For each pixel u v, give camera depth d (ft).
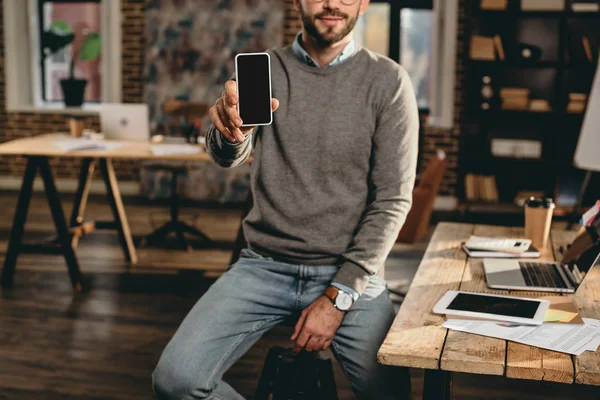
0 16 25.31
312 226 6.89
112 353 11.03
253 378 10.19
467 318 5.51
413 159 6.90
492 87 22.27
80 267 15.93
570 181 21.71
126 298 13.79
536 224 8.02
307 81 6.93
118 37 24.77
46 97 26.53
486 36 21.89
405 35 23.81
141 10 24.52
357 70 6.93
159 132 24.77
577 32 21.65
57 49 25.21
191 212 22.53
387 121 6.81
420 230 12.16
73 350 11.12
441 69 23.38
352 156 6.84
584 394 9.77
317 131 6.82
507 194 22.35
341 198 6.84
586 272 6.35
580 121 21.71
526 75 22.04
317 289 6.82
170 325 12.34
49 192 14.35
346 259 6.62
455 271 6.97
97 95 26.61
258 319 6.78
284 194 6.95
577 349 4.90
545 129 21.88
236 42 24.08
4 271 14.40
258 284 6.82
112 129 16.15
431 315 5.62
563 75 21.89
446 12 22.67
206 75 24.35
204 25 24.14
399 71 6.96
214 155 6.64
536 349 4.92
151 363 10.69
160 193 24.48
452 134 23.22
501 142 21.58
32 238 18.66
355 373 6.45
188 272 15.75
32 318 12.55
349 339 6.47
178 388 6.13
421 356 4.80
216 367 6.33
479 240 8.04
